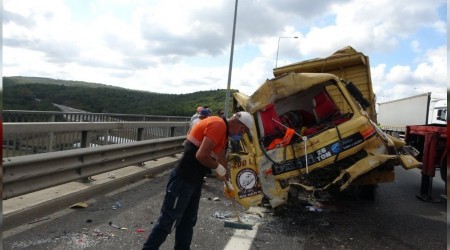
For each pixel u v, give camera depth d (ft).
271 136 21.48
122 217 19.11
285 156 20.42
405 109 99.09
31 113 32.58
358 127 21.13
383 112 126.52
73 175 21.01
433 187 35.76
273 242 17.42
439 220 23.22
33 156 17.30
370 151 21.48
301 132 22.57
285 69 33.81
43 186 18.37
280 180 20.52
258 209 22.95
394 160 22.40
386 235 19.67
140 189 25.76
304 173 20.38
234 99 27.73
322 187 22.50
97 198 22.35
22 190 16.96
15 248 14.12
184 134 47.75
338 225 20.98
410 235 19.86
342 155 20.63
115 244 15.51
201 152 12.43
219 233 18.13
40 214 17.95
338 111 24.57
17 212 16.51
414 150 27.04
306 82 21.43
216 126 12.67
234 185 20.16
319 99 24.82
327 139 20.70
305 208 23.91
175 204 12.68
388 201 28.14
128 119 50.44
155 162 34.53
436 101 82.38
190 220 13.71
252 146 20.75
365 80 32.55
